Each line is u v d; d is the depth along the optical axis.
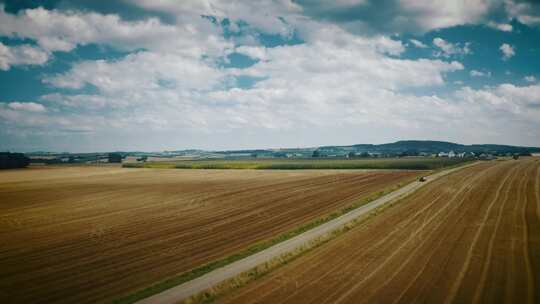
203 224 39.53
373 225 36.16
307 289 19.98
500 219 36.91
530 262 23.36
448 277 21.20
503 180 71.75
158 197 60.19
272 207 49.56
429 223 36.22
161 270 24.52
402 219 38.56
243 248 29.59
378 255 25.97
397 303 17.84
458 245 27.92
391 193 58.81
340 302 18.16
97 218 42.97
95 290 21.19
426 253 26.12
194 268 24.56
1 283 22.53
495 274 21.42
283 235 32.88
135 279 22.84
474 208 43.50
